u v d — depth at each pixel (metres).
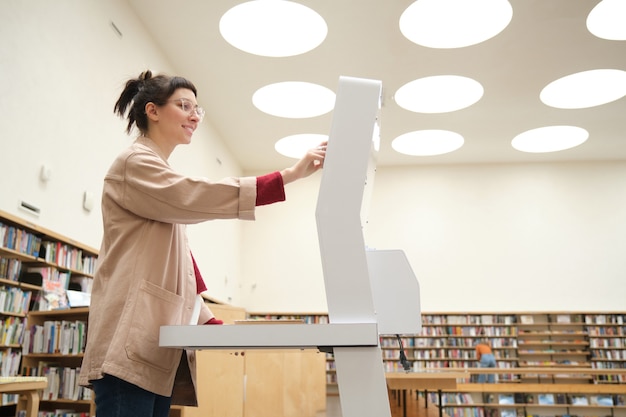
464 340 11.16
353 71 8.02
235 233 11.37
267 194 1.15
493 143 10.83
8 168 4.08
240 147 10.95
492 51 7.48
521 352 10.92
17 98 4.20
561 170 11.86
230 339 0.99
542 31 7.02
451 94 8.91
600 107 9.10
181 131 1.40
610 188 11.66
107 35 5.74
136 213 1.20
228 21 6.84
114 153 5.88
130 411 1.08
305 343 0.97
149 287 1.16
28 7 4.36
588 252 11.37
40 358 4.03
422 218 11.80
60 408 3.88
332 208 1.06
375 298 1.38
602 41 7.21
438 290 11.40
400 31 7.02
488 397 10.79
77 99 5.10
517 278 11.35
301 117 9.51
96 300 1.19
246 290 11.73
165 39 7.14
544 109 9.23
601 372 7.78
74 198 5.03
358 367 0.96
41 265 4.52
